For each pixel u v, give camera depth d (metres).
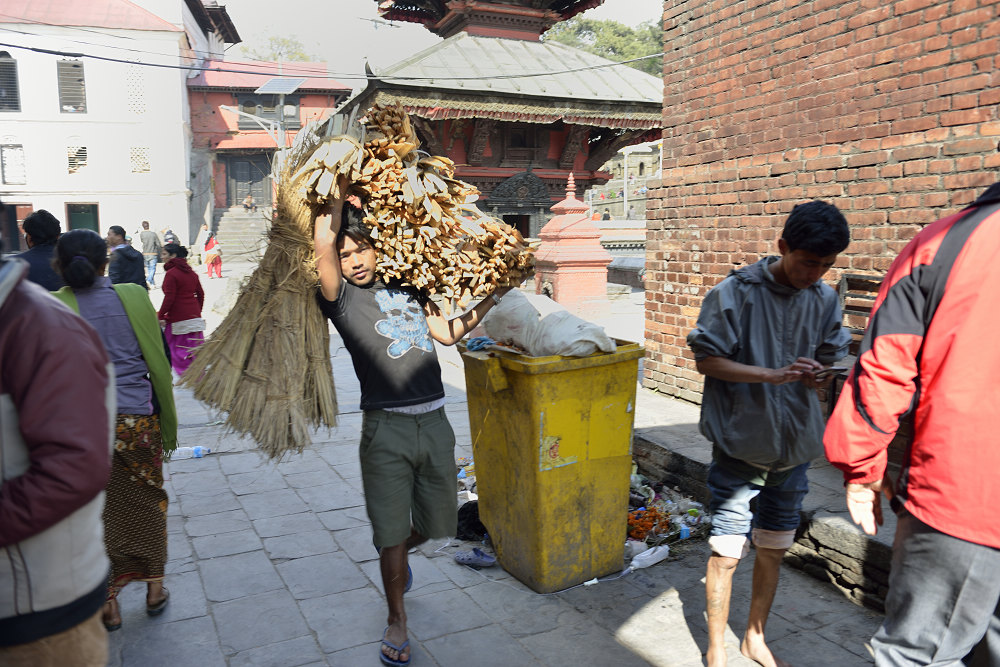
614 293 15.67
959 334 1.74
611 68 18.52
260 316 2.78
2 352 1.42
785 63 4.79
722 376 2.49
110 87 31.53
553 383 3.14
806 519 3.51
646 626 3.11
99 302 2.98
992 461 1.71
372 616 3.20
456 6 18.69
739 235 5.25
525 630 3.08
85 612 1.57
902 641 1.91
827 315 2.58
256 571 3.63
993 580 1.75
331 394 2.92
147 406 3.07
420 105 15.43
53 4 31.20
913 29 3.98
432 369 2.92
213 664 2.85
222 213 36.78
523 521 3.38
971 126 3.73
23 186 31.28
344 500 4.56
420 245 2.80
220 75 36.38
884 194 4.21
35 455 1.43
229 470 5.12
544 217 18.50
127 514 3.03
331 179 2.58
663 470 4.58
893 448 3.88
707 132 5.50
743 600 3.32
